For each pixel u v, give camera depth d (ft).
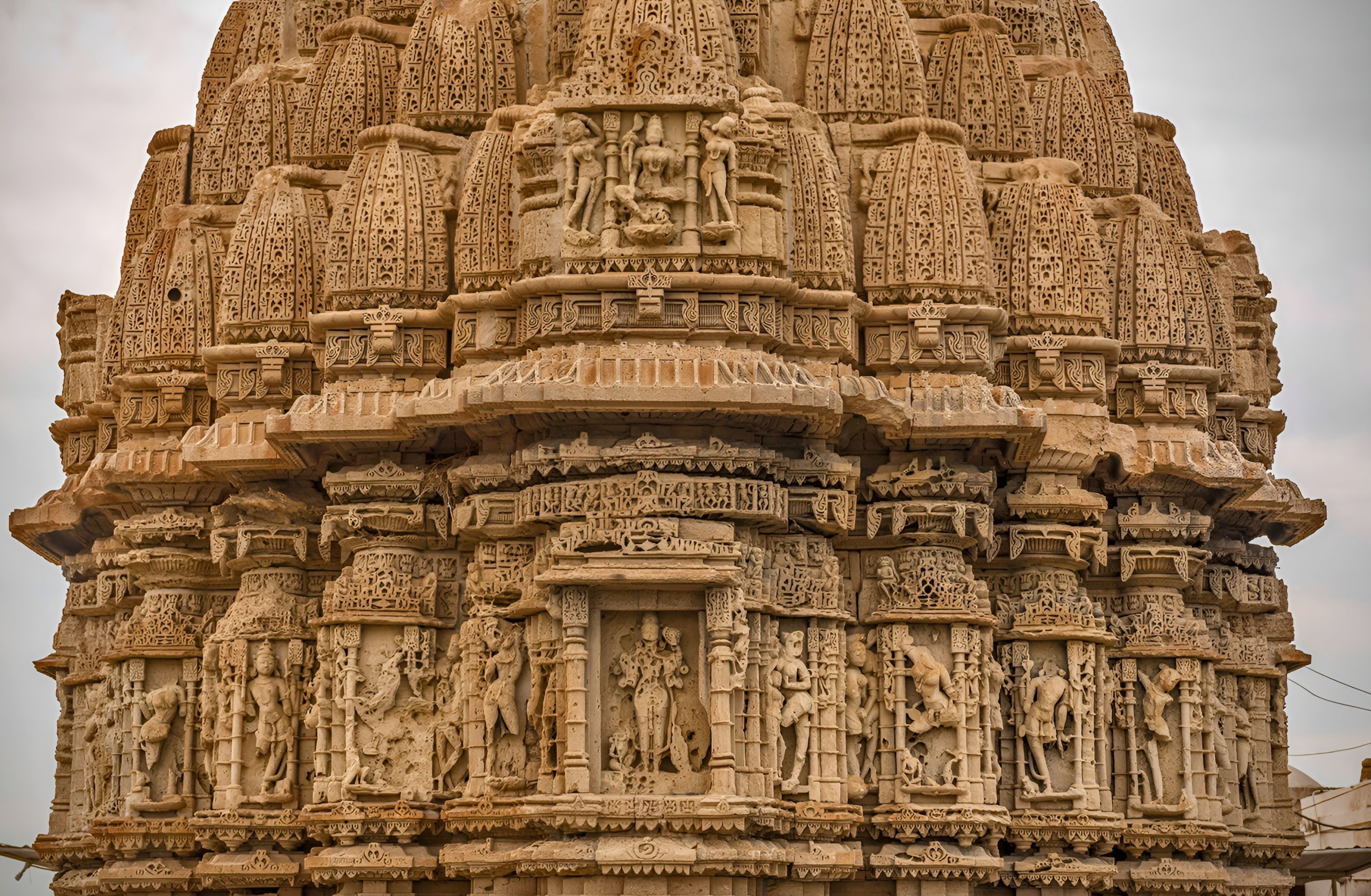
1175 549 126.62
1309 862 160.04
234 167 129.08
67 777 143.13
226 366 120.47
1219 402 136.87
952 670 113.60
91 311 143.74
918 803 112.27
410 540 115.03
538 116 108.68
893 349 114.62
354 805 111.45
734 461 105.60
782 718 108.68
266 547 119.75
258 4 135.85
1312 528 145.89
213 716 120.06
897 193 116.06
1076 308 121.90
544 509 106.93
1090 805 119.24
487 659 110.52
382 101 124.16
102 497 129.39
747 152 107.04
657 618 105.81
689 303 106.01
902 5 121.08
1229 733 133.08
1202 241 138.41
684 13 107.65
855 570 115.85
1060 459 120.47
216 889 119.14
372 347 114.42
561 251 106.83
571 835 103.71
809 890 109.19
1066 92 131.64
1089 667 120.57
